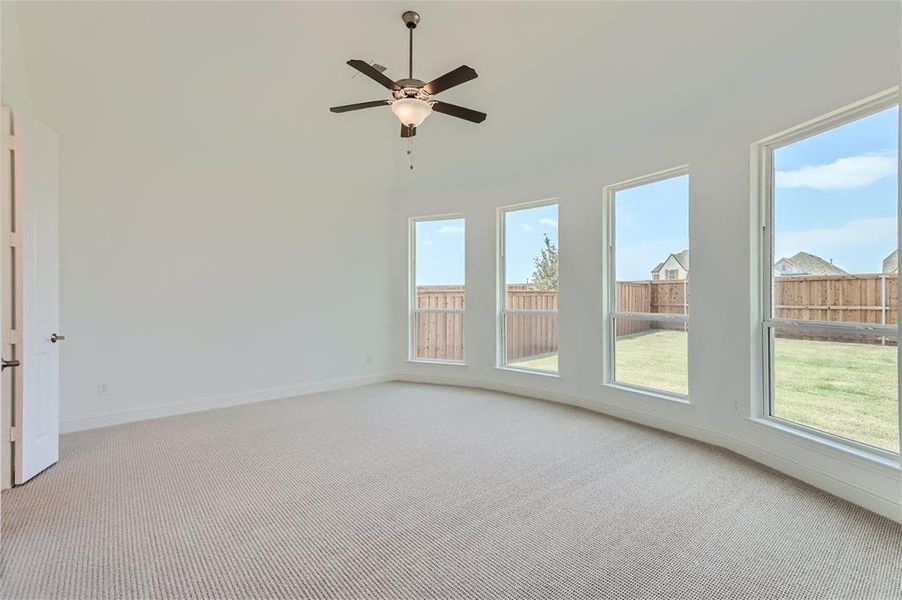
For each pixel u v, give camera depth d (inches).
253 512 92.4
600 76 147.5
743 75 116.0
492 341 210.8
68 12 123.1
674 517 89.3
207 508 94.1
